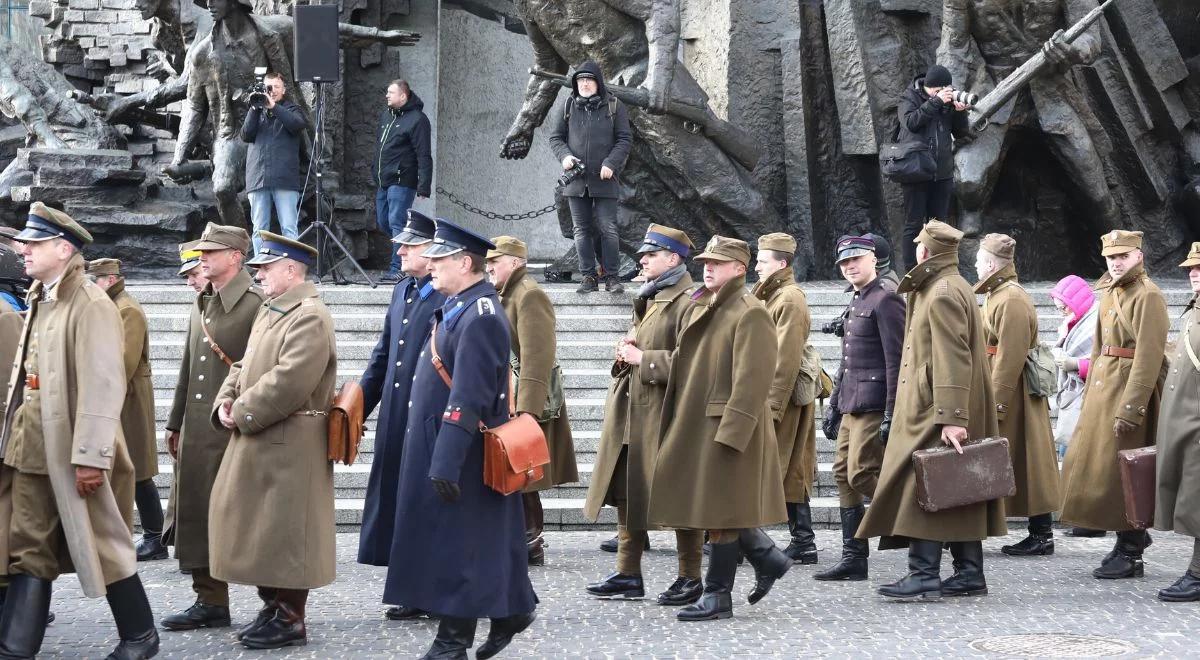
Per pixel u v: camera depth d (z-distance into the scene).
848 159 22.75
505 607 7.74
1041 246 22.59
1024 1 20.45
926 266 10.16
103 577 7.85
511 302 10.99
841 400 11.27
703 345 9.56
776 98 22.67
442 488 7.51
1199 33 23.44
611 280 17.70
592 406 15.47
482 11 29.62
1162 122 22.94
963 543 10.34
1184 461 10.27
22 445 7.89
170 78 24.56
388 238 22.06
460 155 29.50
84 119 24.19
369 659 8.37
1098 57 22.11
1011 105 20.92
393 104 20.44
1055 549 12.84
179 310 17.77
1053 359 12.07
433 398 7.87
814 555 12.03
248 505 8.60
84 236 8.14
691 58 23.22
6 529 7.88
